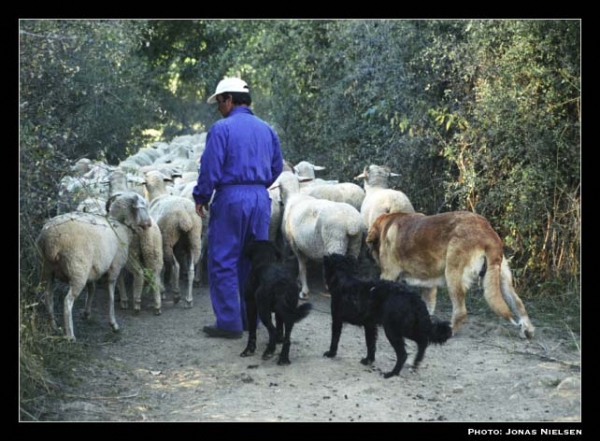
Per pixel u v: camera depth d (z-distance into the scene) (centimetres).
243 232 800
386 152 1239
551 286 944
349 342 793
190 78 2794
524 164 998
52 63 795
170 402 621
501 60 1012
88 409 596
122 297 934
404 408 599
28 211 700
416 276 829
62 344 725
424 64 1199
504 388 646
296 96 1670
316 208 970
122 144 2033
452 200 1102
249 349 744
